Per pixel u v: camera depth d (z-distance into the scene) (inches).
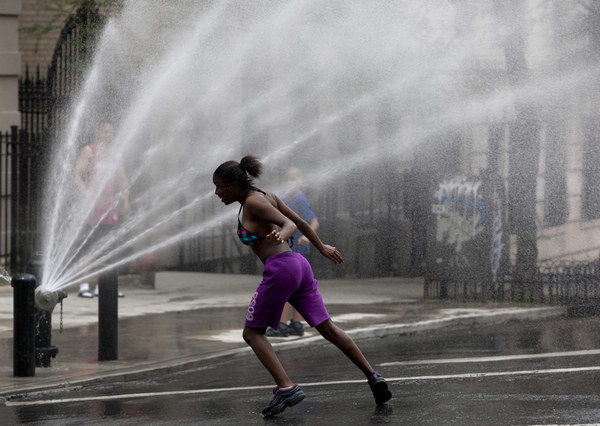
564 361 534.0
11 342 608.4
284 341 627.8
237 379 521.0
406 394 444.1
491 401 416.8
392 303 815.7
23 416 426.6
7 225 912.9
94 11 829.8
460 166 920.9
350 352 414.9
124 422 403.2
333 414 401.4
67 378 511.8
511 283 847.1
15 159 871.7
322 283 949.8
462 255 840.9
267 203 405.7
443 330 709.3
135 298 819.4
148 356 574.6
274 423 387.2
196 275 978.7
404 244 971.9
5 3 949.8
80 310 734.5
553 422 368.8
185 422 397.7
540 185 973.8
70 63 850.8
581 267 878.4
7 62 956.0
